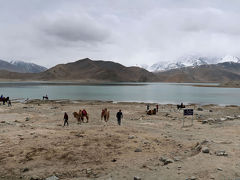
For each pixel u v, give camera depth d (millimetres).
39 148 13117
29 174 9773
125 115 36531
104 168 10445
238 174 9383
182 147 14781
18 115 32375
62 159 11609
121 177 9305
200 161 11086
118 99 81688
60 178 9375
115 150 13336
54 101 64438
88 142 14742
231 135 19266
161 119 31719
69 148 13297
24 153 12297
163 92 129375
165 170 9961
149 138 16984
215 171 9711
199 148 13969
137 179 8891
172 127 24359
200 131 21625
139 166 10672
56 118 30125
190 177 9062
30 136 15914
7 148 13062
